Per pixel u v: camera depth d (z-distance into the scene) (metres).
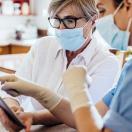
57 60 1.46
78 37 1.35
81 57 1.40
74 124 0.96
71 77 0.80
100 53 1.41
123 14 1.14
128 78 0.73
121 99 0.72
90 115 0.73
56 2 1.24
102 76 1.34
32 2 4.84
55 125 1.07
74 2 1.24
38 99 0.99
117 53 1.54
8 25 4.59
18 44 4.12
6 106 0.92
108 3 1.24
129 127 0.70
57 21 1.31
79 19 1.29
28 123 1.00
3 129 1.00
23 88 0.98
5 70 1.66
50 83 1.43
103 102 1.00
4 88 1.01
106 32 1.34
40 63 1.50
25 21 4.80
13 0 4.57
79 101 0.75
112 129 0.71
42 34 4.70
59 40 1.40
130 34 1.22
